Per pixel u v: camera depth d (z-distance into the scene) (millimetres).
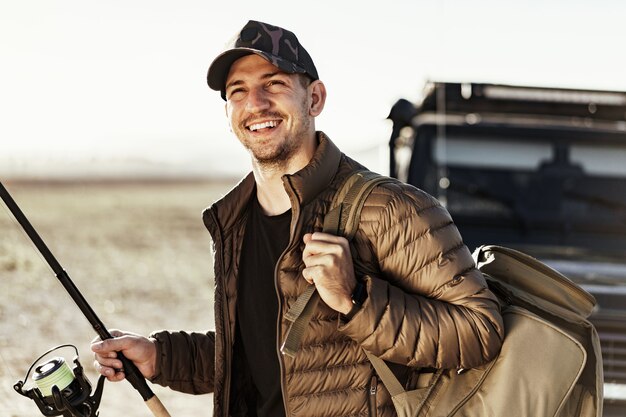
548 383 3180
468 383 3215
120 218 28172
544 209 6949
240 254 3473
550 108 7156
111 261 15938
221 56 3240
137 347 3580
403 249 3168
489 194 6984
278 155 3277
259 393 3473
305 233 3221
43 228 22391
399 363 3180
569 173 7008
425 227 3170
